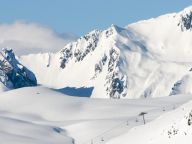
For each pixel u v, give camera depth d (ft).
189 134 414.00
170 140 422.82
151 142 440.86
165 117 487.20
